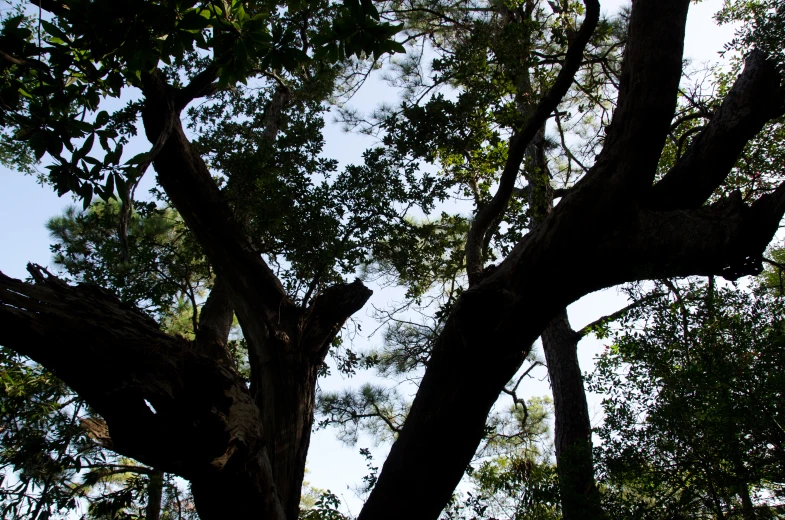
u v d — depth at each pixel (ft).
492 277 13.61
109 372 10.21
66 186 12.39
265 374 15.80
